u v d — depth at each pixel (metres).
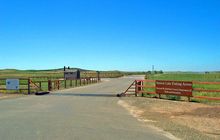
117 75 109.44
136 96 28.47
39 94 30.25
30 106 20.52
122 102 23.91
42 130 12.04
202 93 29.92
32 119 14.86
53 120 14.61
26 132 11.60
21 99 25.58
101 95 29.66
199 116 17.38
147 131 12.44
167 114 17.98
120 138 10.88
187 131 12.91
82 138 10.71
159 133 12.13
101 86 46.44
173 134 12.09
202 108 20.62
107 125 13.52
